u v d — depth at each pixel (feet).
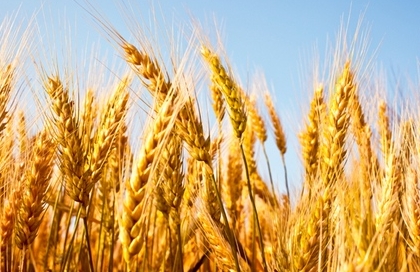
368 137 1.91
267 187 2.37
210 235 1.65
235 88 1.71
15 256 1.64
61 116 1.55
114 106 1.64
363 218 1.30
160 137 1.27
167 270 2.02
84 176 1.55
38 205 1.56
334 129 1.79
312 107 2.05
